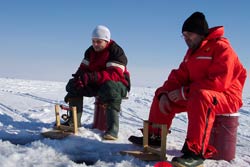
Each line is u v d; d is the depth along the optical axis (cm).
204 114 316
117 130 440
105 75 445
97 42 463
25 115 647
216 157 367
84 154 362
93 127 486
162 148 347
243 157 411
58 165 314
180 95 348
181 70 385
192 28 350
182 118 802
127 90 461
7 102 884
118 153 366
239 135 616
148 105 1110
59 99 1106
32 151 344
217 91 330
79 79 448
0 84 1962
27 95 1192
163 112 370
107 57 464
